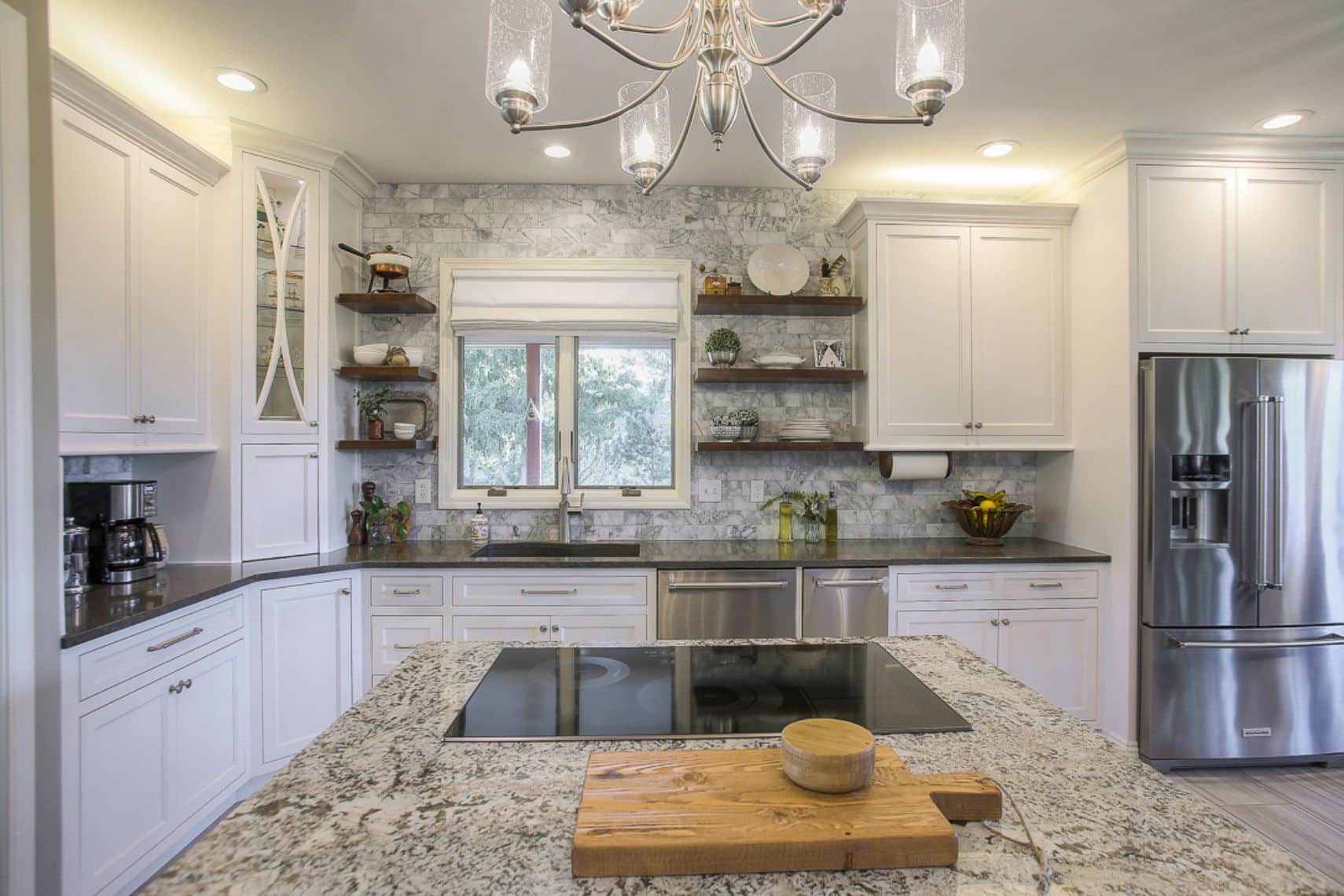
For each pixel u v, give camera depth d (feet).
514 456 11.32
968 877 2.33
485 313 10.81
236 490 8.82
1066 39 7.05
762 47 7.29
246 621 8.12
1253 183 9.56
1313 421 9.01
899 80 3.85
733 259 11.26
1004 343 10.58
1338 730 9.11
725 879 2.32
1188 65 7.59
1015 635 9.66
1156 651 9.10
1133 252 9.41
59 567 5.62
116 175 7.09
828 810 2.53
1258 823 7.89
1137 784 3.01
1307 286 9.61
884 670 4.62
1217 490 9.11
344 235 10.36
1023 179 10.87
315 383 9.66
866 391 10.52
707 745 3.43
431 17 6.64
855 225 10.87
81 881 5.74
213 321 8.77
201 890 2.24
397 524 10.69
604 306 10.89
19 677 5.36
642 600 9.25
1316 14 6.64
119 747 6.16
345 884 2.29
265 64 7.47
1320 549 9.02
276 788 2.96
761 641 5.39
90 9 6.47
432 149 9.70
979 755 3.31
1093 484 10.12
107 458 8.45
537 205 11.08
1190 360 9.07
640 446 11.43
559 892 2.25
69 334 6.51
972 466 11.62
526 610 9.21
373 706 3.92
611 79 7.85
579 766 3.18
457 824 2.68
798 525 11.29
